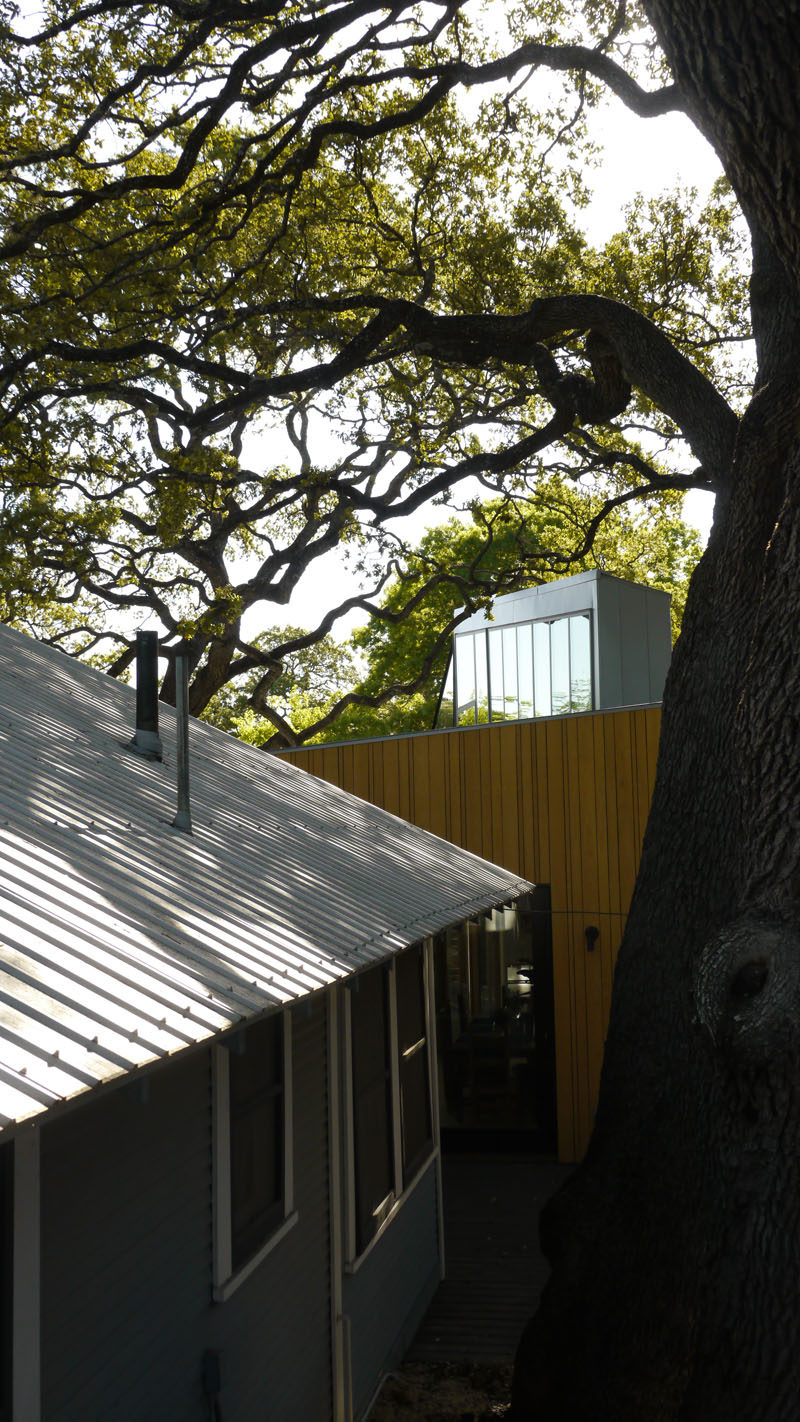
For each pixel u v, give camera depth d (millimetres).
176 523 12219
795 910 4262
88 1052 2531
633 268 13961
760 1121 4223
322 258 13500
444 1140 13430
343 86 8531
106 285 10109
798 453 4488
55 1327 3320
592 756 13094
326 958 4504
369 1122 7434
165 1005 3066
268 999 3576
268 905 4949
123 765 6453
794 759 4270
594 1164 6078
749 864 4445
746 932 4305
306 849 6832
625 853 12938
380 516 9430
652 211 14000
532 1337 5891
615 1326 5602
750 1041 4180
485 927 13484
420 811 13633
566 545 19594
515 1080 13328
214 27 7809
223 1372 4672
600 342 7855
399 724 33531
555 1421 5746
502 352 8102
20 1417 3029
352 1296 6664
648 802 12867
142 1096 2918
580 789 13125
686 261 13898
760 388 6098
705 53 3666
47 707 7031
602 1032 12891
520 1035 13336
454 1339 8180
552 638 17766
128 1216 3873
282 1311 5516
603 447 15758
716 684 6027
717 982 4316
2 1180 3043
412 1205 8547
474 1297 9055
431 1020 9805
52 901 3605
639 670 17359
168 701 18531
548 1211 6078
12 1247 3035
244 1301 5004
